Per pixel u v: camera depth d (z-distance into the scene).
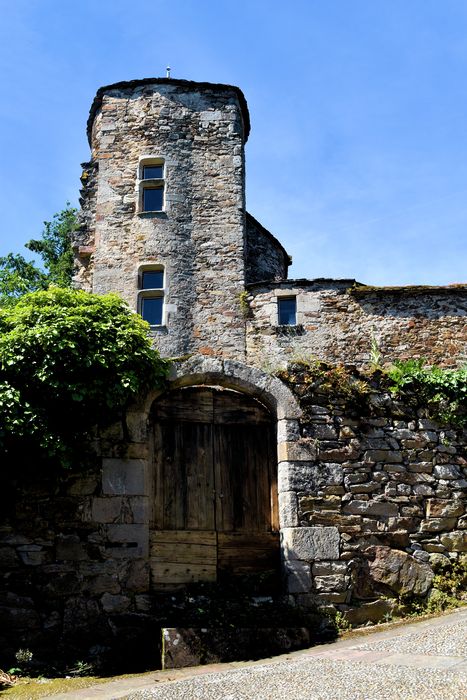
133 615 6.93
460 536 7.92
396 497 7.87
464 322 14.33
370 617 7.38
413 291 14.48
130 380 7.36
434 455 8.16
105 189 16.00
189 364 7.85
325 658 6.10
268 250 17.47
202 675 5.95
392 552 7.66
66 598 6.92
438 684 4.89
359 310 14.55
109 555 7.10
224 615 6.95
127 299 15.23
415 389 8.37
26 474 7.15
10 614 6.78
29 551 6.97
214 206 15.97
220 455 7.92
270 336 14.70
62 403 7.27
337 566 7.45
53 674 6.42
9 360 7.08
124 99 16.59
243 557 7.61
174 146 16.23
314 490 7.68
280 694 5.08
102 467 7.32
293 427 7.84
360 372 8.30
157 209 15.93
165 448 7.77
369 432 8.04
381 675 5.27
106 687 5.88
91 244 15.88
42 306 7.70
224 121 16.58
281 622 7.04
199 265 15.54
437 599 7.59
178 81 16.66
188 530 7.55
